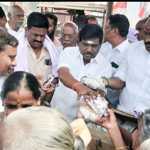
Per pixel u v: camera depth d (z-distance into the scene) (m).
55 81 3.05
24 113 0.90
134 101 3.04
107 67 2.96
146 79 3.04
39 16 3.30
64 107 2.82
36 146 0.82
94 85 2.13
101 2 5.59
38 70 3.33
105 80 2.83
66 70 2.78
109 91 2.90
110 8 5.51
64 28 3.89
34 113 0.90
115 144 1.56
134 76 3.08
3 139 0.85
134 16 5.38
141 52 3.08
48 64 3.39
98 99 1.74
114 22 3.58
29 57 3.28
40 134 0.84
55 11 5.79
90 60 2.88
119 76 3.07
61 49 3.89
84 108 1.69
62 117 0.91
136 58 3.09
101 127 1.61
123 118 1.97
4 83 1.94
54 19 4.38
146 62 3.04
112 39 3.58
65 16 5.72
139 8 5.34
